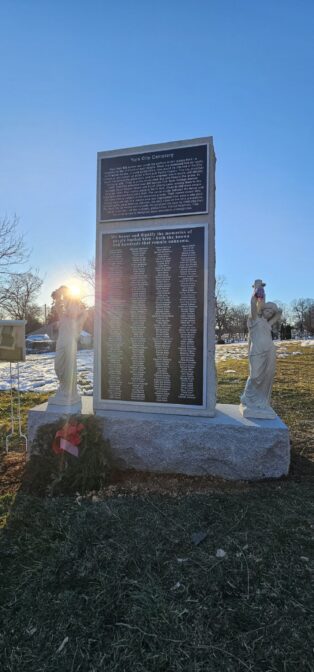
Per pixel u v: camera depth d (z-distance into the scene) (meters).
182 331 4.90
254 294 4.82
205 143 4.82
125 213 5.13
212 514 3.55
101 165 5.25
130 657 2.13
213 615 2.39
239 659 2.10
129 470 4.68
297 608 2.44
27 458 5.01
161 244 4.97
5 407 8.16
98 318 5.25
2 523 3.49
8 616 2.43
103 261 5.23
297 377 11.52
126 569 2.82
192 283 4.86
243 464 4.42
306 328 77.75
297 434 6.04
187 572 2.78
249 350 4.95
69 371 5.20
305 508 3.66
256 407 4.82
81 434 4.40
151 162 5.02
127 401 5.14
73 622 2.37
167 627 2.31
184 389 4.90
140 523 3.39
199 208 4.84
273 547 3.05
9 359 5.46
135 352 5.09
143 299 5.05
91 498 3.89
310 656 2.11
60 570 2.83
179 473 4.57
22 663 2.11
